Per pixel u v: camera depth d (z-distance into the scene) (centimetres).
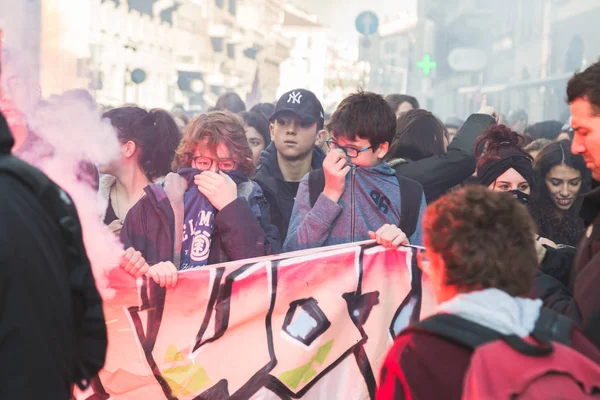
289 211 418
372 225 316
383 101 318
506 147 362
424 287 287
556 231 409
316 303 284
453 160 396
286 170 429
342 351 285
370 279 288
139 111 386
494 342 163
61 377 173
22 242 167
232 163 321
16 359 164
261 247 302
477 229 172
